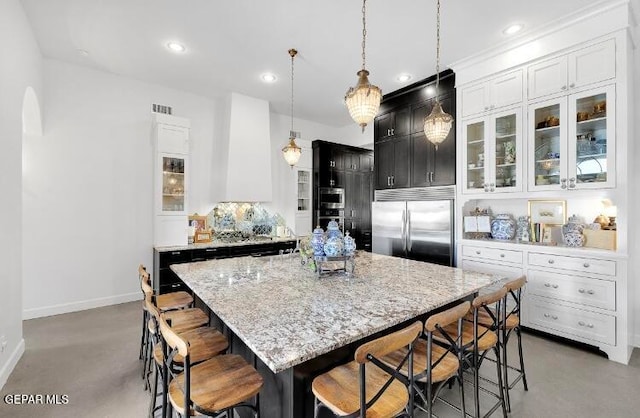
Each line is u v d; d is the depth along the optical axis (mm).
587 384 2301
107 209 4129
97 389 2238
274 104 5320
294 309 1607
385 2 2648
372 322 1438
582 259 2816
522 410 2014
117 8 2764
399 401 1310
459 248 3773
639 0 2613
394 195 4633
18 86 2688
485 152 3586
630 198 2736
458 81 3809
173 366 1655
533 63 3178
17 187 2641
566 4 2676
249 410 1790
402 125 4527
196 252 4359
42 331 3246
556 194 3045
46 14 2855
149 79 4309
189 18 2902
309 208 6082
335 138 6746
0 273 2283
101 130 4082
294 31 3109
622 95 2641
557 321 2963
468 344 1783
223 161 4945
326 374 1477
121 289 4238
